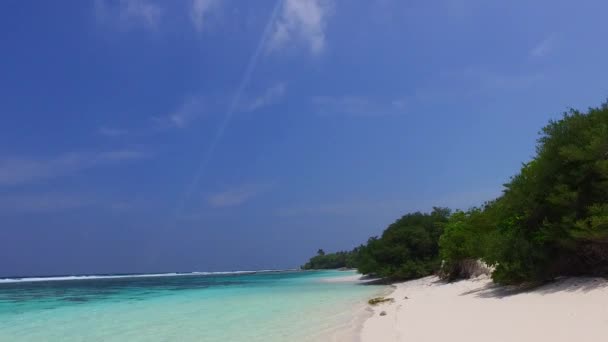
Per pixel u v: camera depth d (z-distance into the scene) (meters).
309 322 17.55
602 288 13.02
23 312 25.98
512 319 11.77
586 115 16.23
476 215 28.69
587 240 14.72
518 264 16.30
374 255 47.72
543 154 16.33
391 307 20.06
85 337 15.66
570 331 9.39
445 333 11.48
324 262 181.38
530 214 17.09
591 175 14.93
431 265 42.84
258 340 13.63
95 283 86.06
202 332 15.85
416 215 48.72
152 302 32.06
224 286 58.25
